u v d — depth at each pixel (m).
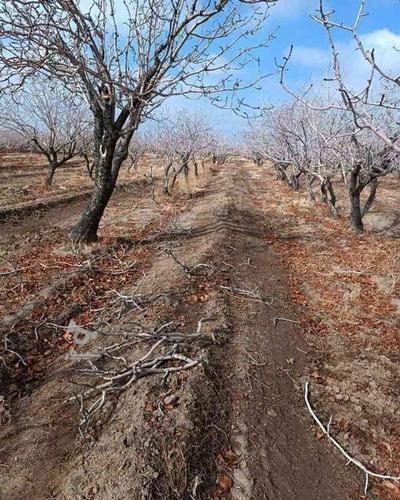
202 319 6.12
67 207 15.12
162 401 4.39
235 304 7.18
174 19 8.04
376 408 4.89
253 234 12.67
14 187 17.95
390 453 4.27
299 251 11.24
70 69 7.00
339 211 16.70
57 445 4.21
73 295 7.29
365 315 7.32
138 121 9.04
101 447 4.00
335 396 5.08
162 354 5.23
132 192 20.42
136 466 3.62
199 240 11.20
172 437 3.92
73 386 5.01
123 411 4.40
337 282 8.89
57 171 27.34
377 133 3.23
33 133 18.89
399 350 6.13
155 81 7.93
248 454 4.05
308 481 3.91
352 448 4.32
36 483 3.82
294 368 5.60
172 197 19.47
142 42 8.45
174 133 23.78
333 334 6.61
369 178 12.46
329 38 3.13
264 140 24.56
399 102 7.04
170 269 8.48
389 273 9.29
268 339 6.18
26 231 11.57
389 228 13.61
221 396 4.71
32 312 6.58
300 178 26.80
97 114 9.62
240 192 21.48
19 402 4.85
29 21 5.99
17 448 4.22
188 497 3.52
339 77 3.22
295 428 4.53
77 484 3.65
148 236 11.50
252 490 3.71
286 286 8.62
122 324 6.30
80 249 9.51
